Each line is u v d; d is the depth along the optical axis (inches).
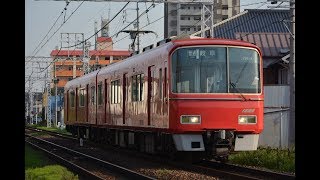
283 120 860.0
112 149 898.1
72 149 954.7
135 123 701.3
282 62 1220.5
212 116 543.8
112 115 848.3
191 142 547.5
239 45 561.0
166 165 624.7
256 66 565.0
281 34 1389.0
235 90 553.6
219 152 553.3
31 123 3408.0
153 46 685.3
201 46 553.6
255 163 602.2
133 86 716.0
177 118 542.0
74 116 1216.8
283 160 569.6
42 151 890.7
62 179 470.3
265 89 1018.7
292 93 691.4
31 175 476.1
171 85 549.6
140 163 659.4
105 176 546.6
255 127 557.3
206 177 491.8
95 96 993.5
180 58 550.0
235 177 472.7
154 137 654.5
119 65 812.6
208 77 549.6
